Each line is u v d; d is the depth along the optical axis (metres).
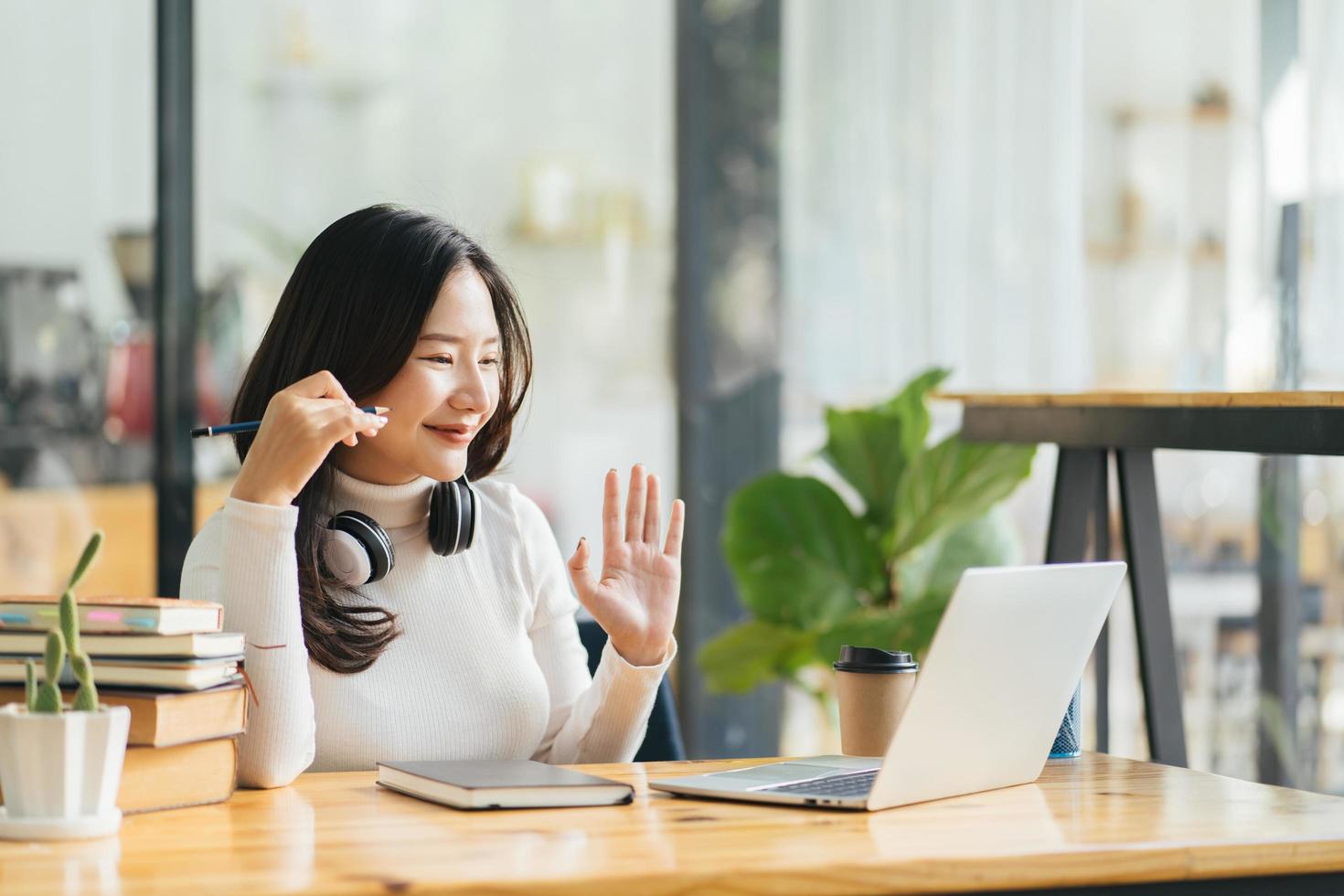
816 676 3.47
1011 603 1.29
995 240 3.38
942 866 1.10
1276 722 3.12
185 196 3.20
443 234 1.68
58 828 1.14
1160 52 3.23
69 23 3.14
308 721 1.45
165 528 3.20
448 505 1.69
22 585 3.15
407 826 1.21
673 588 1.70
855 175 3.47
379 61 3.31
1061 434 1.94
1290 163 3.05
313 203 3.28
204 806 1.30
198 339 3.22
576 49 3.42
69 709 1.22
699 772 1.49
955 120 3.40
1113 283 3.29
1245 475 3.18
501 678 1.74
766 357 3.50
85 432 3.18
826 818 1.24
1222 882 1.18
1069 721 1.60
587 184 3.43
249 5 3.22
